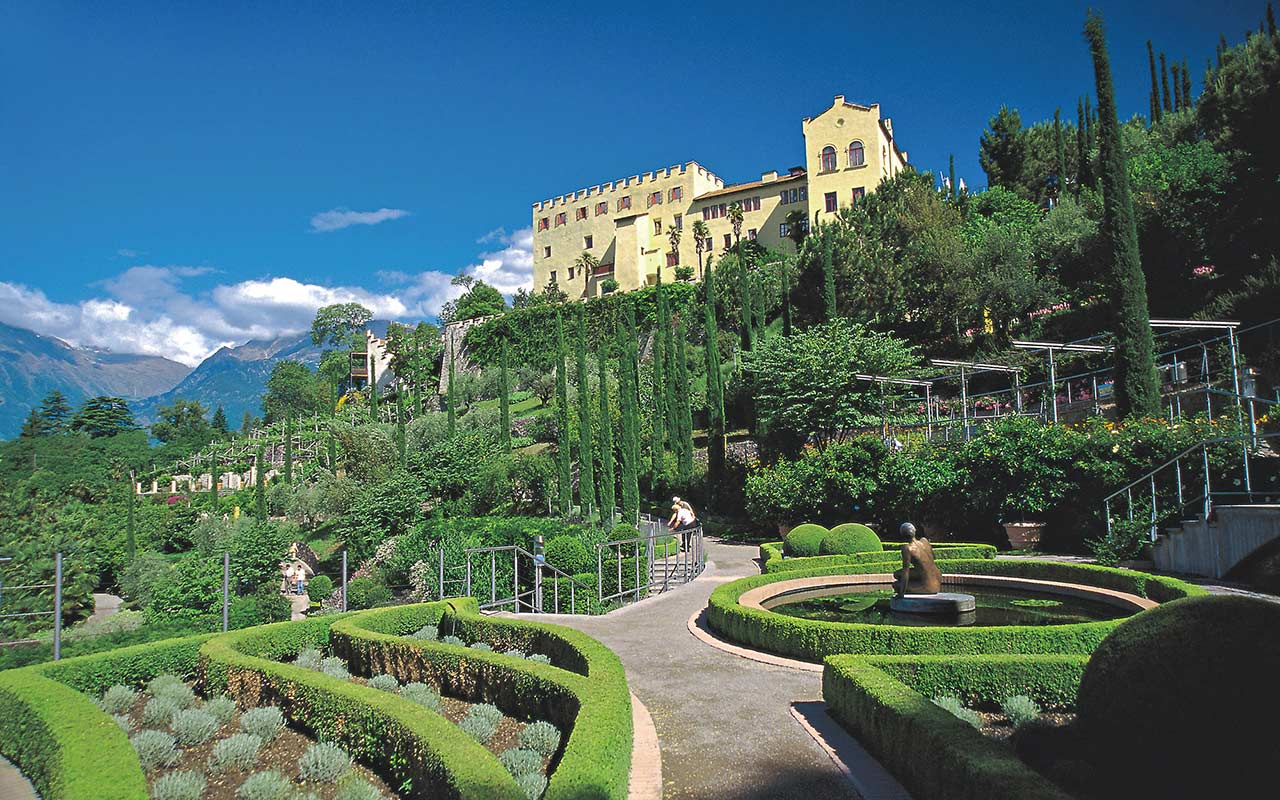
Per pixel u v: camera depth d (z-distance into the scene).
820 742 6.75
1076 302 37.09
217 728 8.31
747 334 44.19
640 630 12.25
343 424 47.75
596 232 82.44
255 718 8.16
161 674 10.48
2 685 8.51
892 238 45.34
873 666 7.55
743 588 12.87
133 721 9.03
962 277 39.47
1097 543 15.95
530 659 9.30
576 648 8.92
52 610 16.09
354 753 7.32
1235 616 4.87
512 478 35.44
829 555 15.97
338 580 26.69
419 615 12.71
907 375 29.42
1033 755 5.78
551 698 7.57
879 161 62.56
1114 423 19.11
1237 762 4.60
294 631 11.62
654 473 37.88
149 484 67.44
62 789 5.80
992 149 63.41
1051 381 23.53
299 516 40.72
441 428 50.16
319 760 6.98
